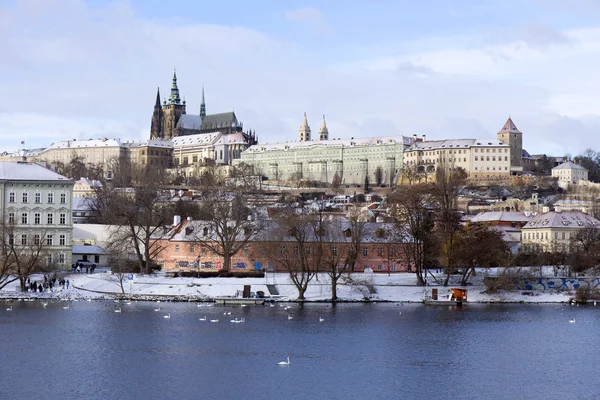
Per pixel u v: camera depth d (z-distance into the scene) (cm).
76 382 16038
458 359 18325
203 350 18775
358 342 19850
